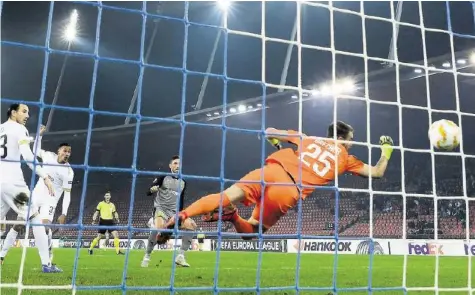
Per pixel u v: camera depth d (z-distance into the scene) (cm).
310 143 539
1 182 650
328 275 874
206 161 3391
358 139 2873
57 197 823
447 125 480
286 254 1869
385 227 2483
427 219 2444
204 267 1038
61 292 531
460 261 1447
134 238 2450
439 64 2178
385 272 983
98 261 1201
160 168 3400
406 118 2758
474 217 2317
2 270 776
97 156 3450
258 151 3209
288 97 2739
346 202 2694
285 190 511
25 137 652
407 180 2719
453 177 2650
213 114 3025
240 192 507
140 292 547
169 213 905
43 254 755
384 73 2370
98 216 1625
